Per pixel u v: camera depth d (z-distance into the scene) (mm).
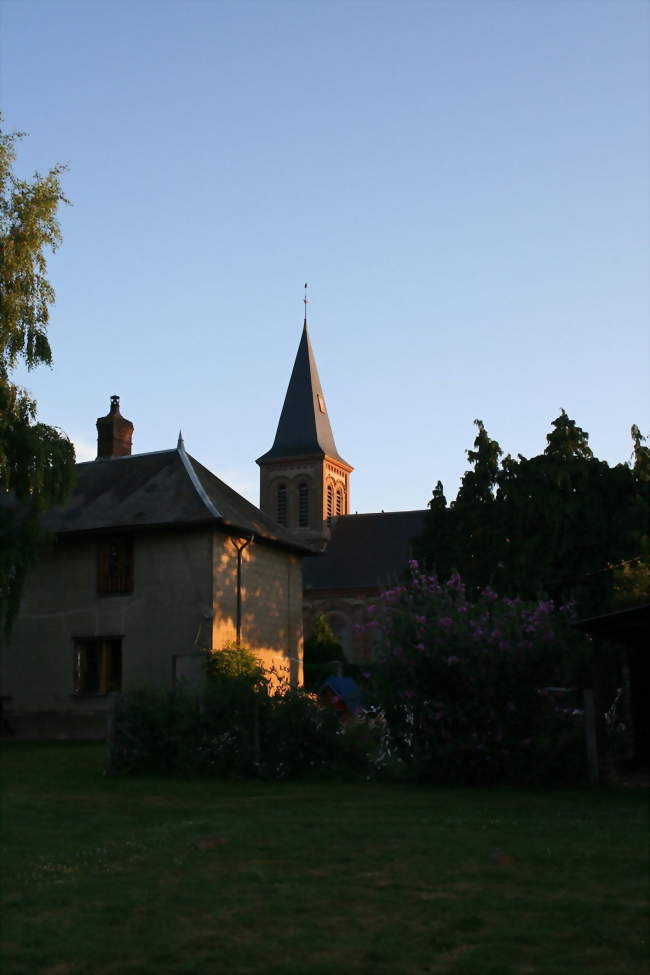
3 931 6246
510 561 31688
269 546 29750
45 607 28078
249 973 5340
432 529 36469
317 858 8648
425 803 12773
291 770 15883
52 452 22281
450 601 15930
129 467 30422
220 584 26672
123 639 26891
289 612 30531
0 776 16609
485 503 33469
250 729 16172
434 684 15141
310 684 42156
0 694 28016
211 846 9297
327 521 78500
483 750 14719
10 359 22000
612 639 16750
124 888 7473
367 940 5965
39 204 22266
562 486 31406
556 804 12562
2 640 28375
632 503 30922
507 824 10617
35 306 22297
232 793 14195
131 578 27219
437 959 5574
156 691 17156
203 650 25672
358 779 15719
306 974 5293
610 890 7254
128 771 16453
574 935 6012
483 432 34781
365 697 15914
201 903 6934
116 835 10227
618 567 27719
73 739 26641
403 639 15391
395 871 8031
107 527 27047
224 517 26547
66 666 27500
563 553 30844
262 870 8141
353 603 64750
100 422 33250
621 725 17969
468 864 8305
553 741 14812
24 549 22391
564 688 15648
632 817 11266
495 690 14820
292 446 79750
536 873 7883
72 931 6219
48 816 11836
